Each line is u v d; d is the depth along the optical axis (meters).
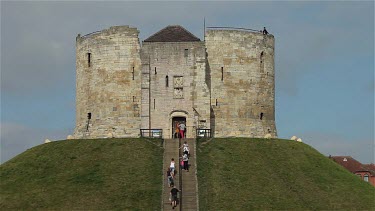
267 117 111.19
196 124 104.81
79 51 112.69
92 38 110.06
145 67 105.38
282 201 83.56
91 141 99.06
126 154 94.12
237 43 108.75
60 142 100.12
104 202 82.31
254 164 92.19
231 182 86.94
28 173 91.56
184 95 105.31
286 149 97.62
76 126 112.88
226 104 107.69
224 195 83.62
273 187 86.69
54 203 82.81
